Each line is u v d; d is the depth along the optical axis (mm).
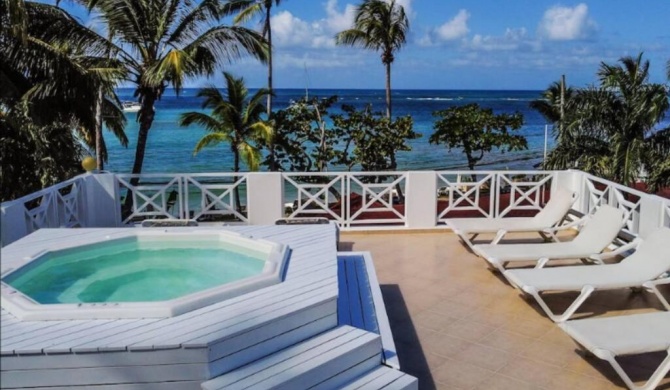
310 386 2637
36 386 2469
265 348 2764
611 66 11461
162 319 2756
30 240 4387
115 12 10578
